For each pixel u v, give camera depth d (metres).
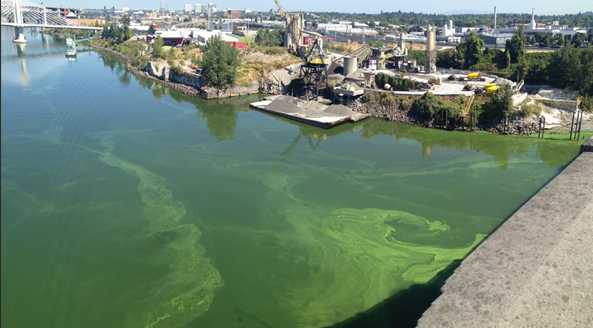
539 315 19.66
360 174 51.97
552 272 22.02
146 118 76.69
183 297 30.44
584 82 77.75
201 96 96.88
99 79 114.25
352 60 92.12
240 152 59.88
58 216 41.12
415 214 41.75
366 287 31.12
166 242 36.88
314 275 32.53
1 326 27.94
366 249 35.78
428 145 63.22
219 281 32.03
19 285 31.64
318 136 68.25
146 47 159.12
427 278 31.94
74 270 33.31
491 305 20.06
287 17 120.69
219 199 44.81
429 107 72.25
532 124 66.81
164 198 44.97
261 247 36.06
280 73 103.19
